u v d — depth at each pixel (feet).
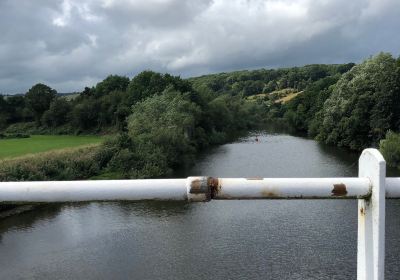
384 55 176.55
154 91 207.82
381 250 7.74
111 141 134.21
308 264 57.57
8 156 126.31
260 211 81.46
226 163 139.13
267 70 628.28
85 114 231.30
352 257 59.16
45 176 105.81
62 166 116.06
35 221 80.64
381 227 7.70
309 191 8.04
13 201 8.31
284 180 8.16
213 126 220.84
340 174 114.21
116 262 60.90
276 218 76.89
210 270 57.21
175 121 160.66
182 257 61.62
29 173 102.58
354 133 164.35
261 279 53.98
